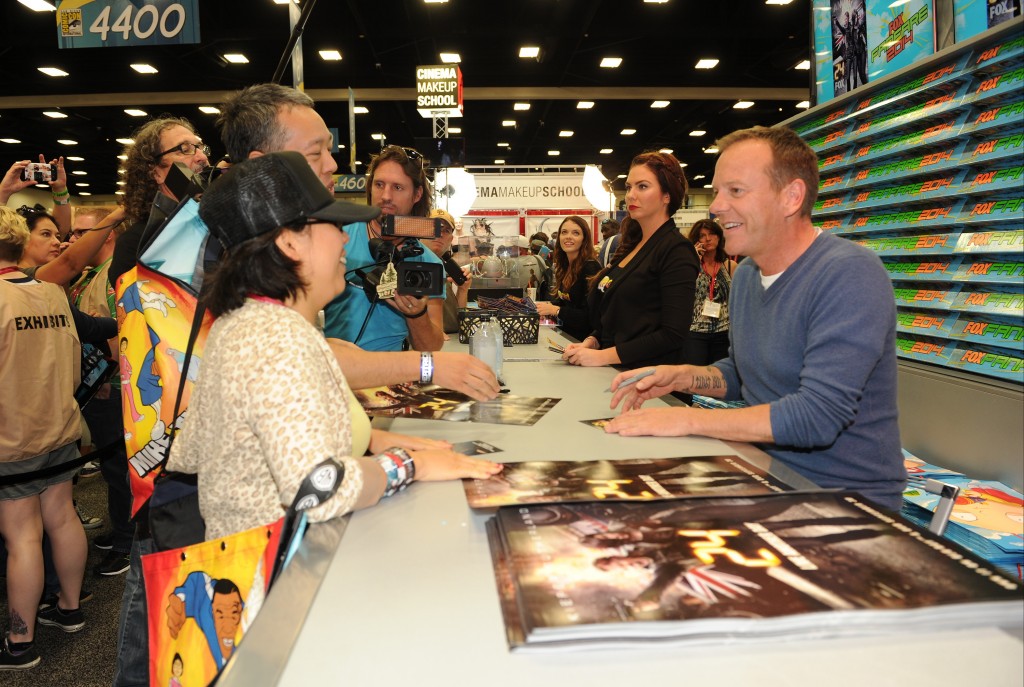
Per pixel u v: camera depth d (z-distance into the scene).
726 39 11.14
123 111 13.77
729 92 13.63
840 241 1.44
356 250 2.03
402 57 11.88
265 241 0.93
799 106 14.87
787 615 0.56
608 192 7.47
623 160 22.08
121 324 1.24
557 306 4.59
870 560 0.66
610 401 1.69
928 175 1.82
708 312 5.16
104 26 3.90
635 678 0.53
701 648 0.56
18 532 2.45
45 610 2.79
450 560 0.76
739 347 1.63
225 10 9.63
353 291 2.02
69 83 11.95
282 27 9.90
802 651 0.56
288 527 0.84
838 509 0.80
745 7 9.67
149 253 1.18
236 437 0.88
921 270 1.85
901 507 1.46
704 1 9.88
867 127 2.05
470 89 13.35
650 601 0.58
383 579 0.71
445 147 6.36
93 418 3.18
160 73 11.58
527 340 2.89
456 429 1.41
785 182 1.43
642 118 16.30
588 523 0.77
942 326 1.80
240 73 11.84
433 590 0.69
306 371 0.86
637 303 2.49
